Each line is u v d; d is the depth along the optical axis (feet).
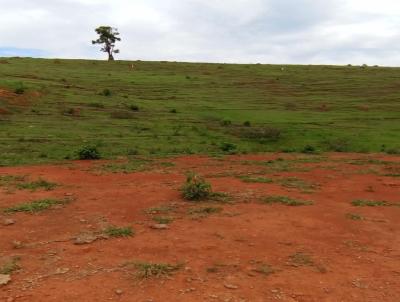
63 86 129.59
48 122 88.17
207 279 19.04
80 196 34.86
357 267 21.07
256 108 125.59
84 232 25.40
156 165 54.13
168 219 28.30
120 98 123.03
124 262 20.79
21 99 101.50
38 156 61.77
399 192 40.06
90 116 97.96
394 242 25.20
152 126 93.20
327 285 18.88
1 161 55.47
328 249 23.53
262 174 48.42
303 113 120.67
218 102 132.26
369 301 17.58
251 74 190.80
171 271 19.77
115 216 28.99
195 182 35.35
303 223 28.27
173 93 143.23
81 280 18.66
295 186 41.04
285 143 87.30
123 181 42.19
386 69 206.39
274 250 23.02
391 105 134.62
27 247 22.79
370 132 98.68
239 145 82.43
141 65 209.67
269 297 17.56
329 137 92.73
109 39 269.85
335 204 34.09
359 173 50.80
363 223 28.86
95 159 59.98
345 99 143.54
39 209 30.35
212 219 28.58
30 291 17.57
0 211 29.78
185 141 81.66
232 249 22.95
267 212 30.76
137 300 16.96
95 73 172.86
